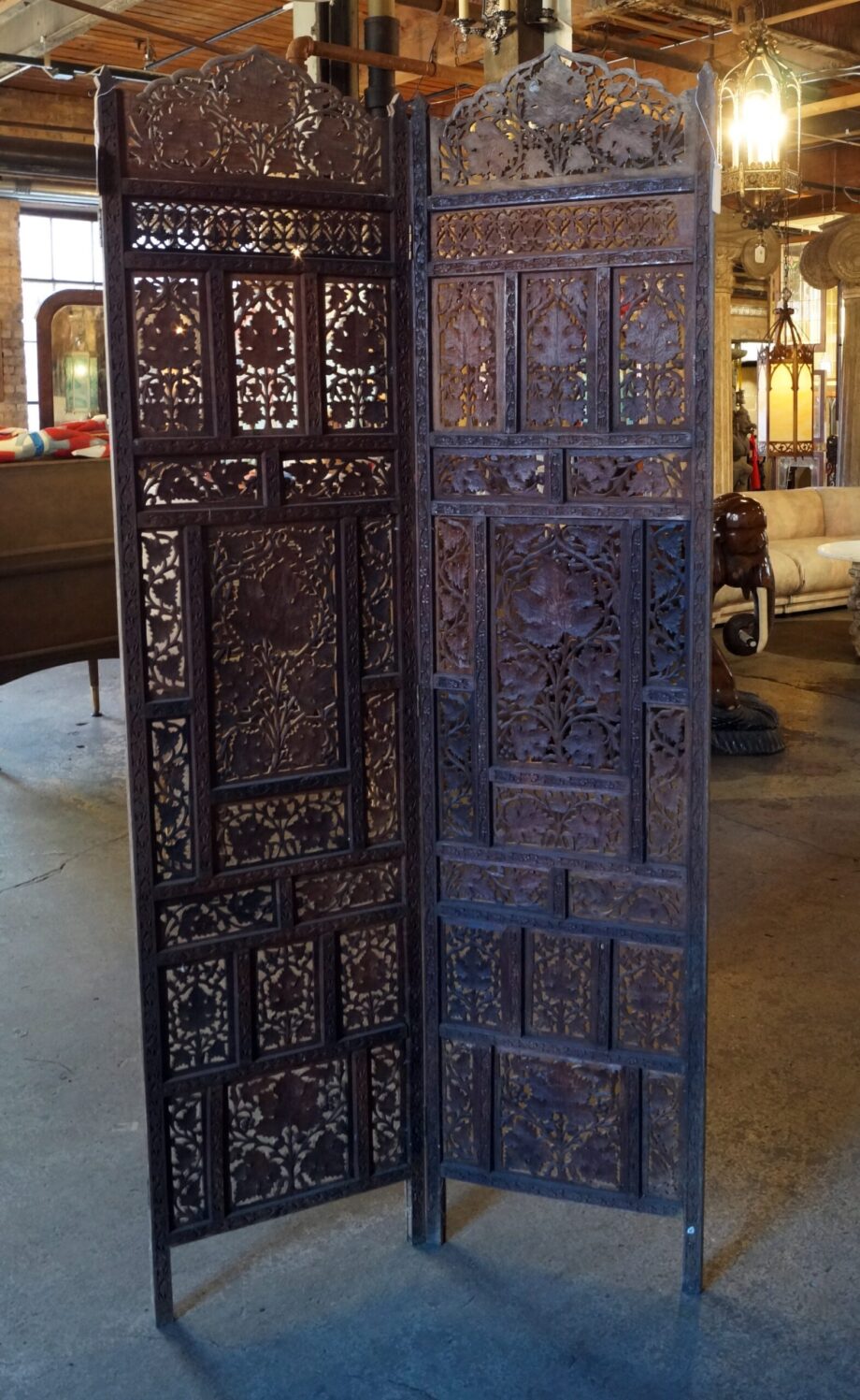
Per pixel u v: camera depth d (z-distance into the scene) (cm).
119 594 211
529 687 228
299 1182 241
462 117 212
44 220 1069
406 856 239
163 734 219
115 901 425
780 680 746
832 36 725
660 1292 231
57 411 984
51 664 530
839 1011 337
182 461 211
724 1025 330
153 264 203
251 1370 213
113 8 607
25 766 577
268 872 228
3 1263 242
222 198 205
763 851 460
